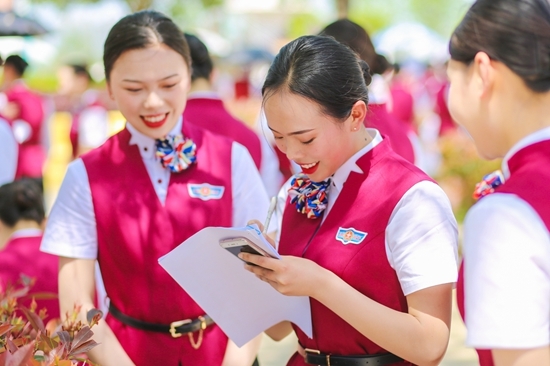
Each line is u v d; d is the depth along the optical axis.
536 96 1.68
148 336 2.80
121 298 2.84
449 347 5.39
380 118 3.91
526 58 1.66
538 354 1.56
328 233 2.30
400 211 2.19
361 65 2.37
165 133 2.85
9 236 3.65
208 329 2.85
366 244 2.22
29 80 23.86
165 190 2.87
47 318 3.51
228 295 2.47
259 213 3.00
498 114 1.72
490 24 1.69
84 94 11.89
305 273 2.13
